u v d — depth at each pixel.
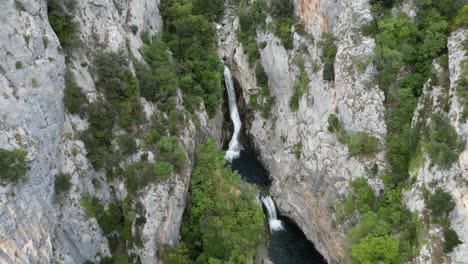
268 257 43.16
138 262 35.53
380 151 38.12
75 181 32.75
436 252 30.91
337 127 41.53
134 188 35.19
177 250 36.22
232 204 40.62
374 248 33.19
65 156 32.31
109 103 36.88
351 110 39.69
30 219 27.78
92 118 34.62
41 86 29.88
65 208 31.84
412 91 38.16
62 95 32.69
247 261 37.38
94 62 36.19
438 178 31.70
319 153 42.97
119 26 42.38
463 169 30.02
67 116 33.25
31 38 29.61
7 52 27.98
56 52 32.19
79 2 36.97
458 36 34.75
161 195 36.03
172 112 43.34
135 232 35.06
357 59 39.75
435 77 35.16
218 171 43.44
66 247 31.80
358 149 38.50
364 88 39.09
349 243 36.97
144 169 36.09
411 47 37.75
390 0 39.84
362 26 40.31
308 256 44.22
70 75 33.91
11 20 28.52
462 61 32.25
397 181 36.84
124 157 36.34
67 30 34.91
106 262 34.94
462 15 34.25
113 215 35.56
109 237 35.59
